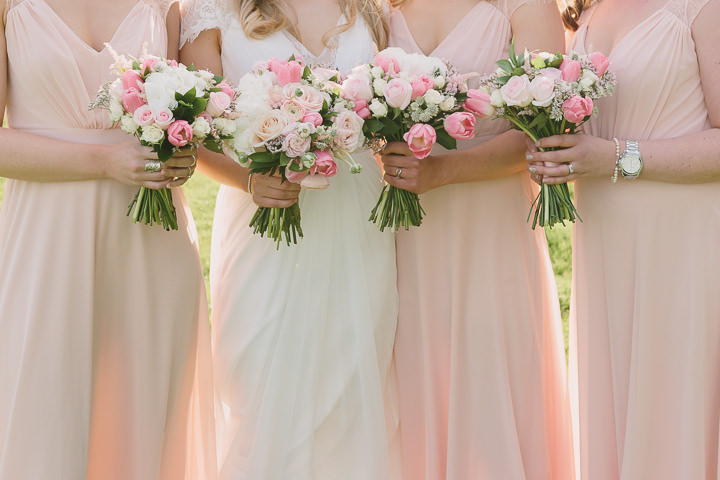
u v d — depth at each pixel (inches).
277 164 112.0
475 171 125.8
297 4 129.3
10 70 115.3
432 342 131.2
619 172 118.3
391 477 133.2
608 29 124.4
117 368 118.7
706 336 118.7
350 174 127.2
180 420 123.8
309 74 112.6
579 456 134.9
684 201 118.6
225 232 130.8
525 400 131.3
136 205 113.3
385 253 129.4
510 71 115.8
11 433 111.7
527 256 132.9
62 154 112.3
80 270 114.4
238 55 126.3
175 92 104.5
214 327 131.3
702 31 116.7
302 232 123.9
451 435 129.7
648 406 120.7
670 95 119.2
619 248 121.7
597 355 126.7
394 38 132.8
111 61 115.7
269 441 121.9
